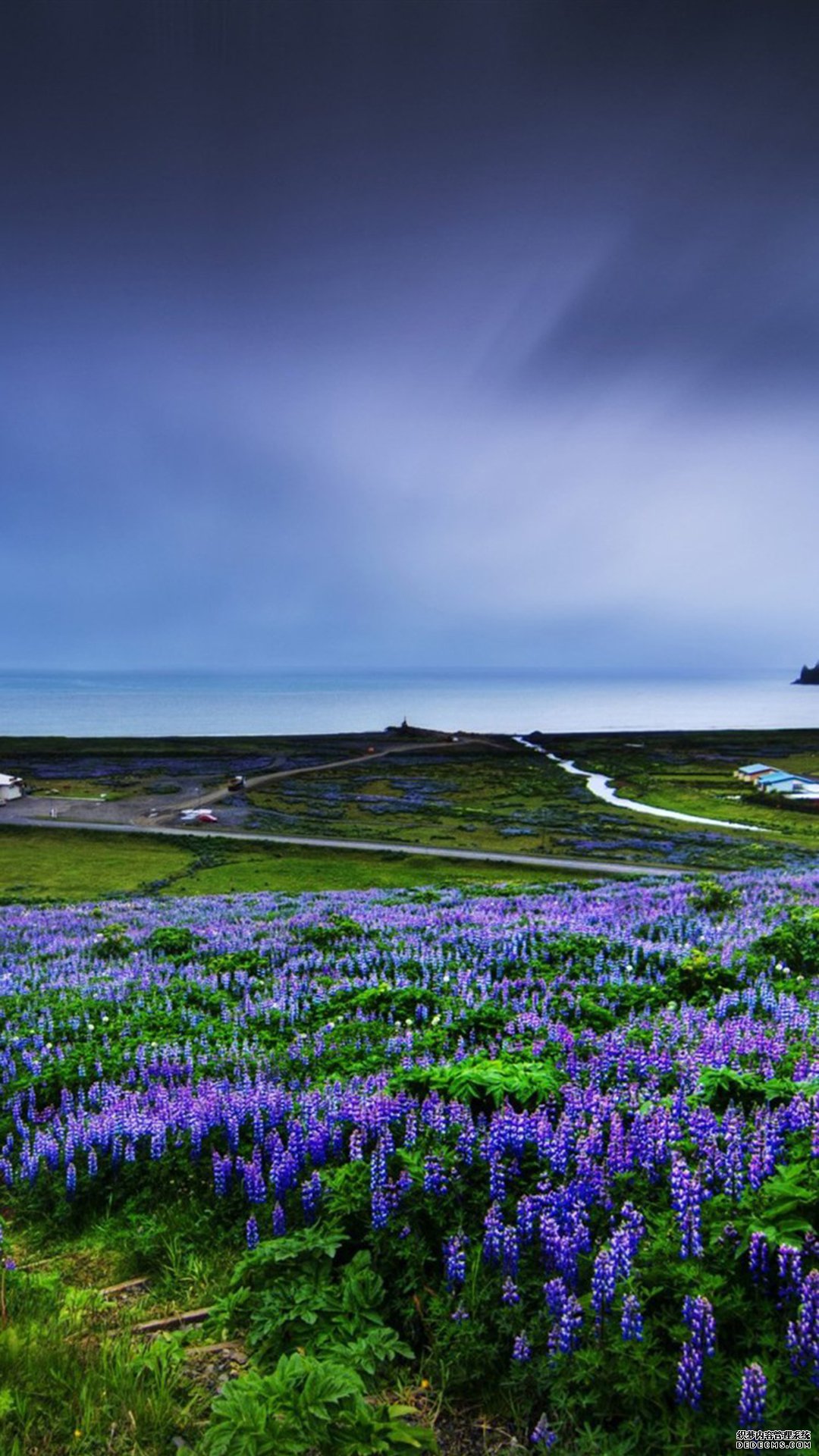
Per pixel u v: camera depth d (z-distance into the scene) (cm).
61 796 14188
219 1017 1750
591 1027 1423
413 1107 936
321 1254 719
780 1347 548
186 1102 1095
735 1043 1147
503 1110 859
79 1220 941
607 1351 571
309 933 2617
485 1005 1495
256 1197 872
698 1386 525
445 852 9150
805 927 2011
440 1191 760
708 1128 800
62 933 3453
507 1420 571
